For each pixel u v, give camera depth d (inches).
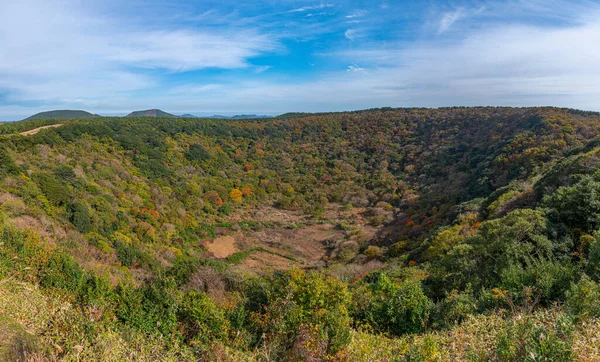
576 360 126.5
